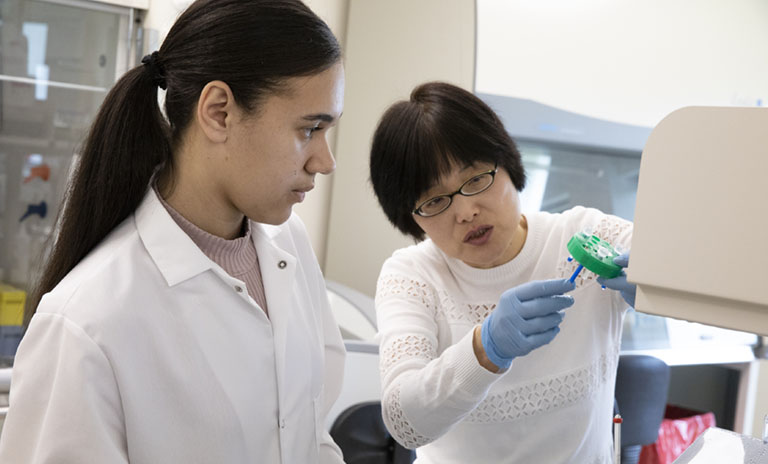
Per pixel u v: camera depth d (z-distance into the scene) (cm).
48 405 78
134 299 84
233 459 88
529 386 112
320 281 114
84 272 84
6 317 199
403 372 104
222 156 84
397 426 102
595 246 99
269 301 97
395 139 104
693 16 259
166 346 85
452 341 116
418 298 117
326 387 114
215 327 89
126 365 81
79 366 78
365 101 252
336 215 261
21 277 206
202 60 82
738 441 104
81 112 208
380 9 248
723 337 278
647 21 251
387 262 125
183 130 87
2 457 80
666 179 71
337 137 258
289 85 81
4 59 197
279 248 103
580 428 115
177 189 90
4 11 195
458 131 100
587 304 115
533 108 238
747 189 66
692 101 267
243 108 81
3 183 202
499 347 93
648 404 195
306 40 82
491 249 106
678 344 270
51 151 206
